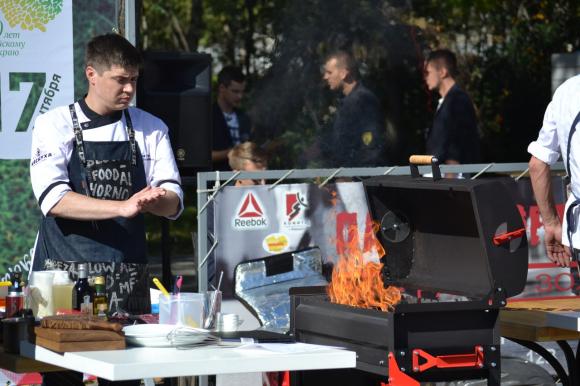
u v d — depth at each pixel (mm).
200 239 10203
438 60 17484
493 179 7664
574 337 8820
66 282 8336
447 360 7250
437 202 8039
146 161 9617
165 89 12703
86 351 6855
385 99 29391
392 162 28688
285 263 10453
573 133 9164
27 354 7281
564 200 11453
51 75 11781
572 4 32062
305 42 28172
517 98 32250
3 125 11695
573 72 26688
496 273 7332
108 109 9383
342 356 6855
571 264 11359
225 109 18203
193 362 6484
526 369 9758
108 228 9438
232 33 32562
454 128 17375
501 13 31969
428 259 8367
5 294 8523
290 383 8461
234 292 10281
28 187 11789
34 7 11688
